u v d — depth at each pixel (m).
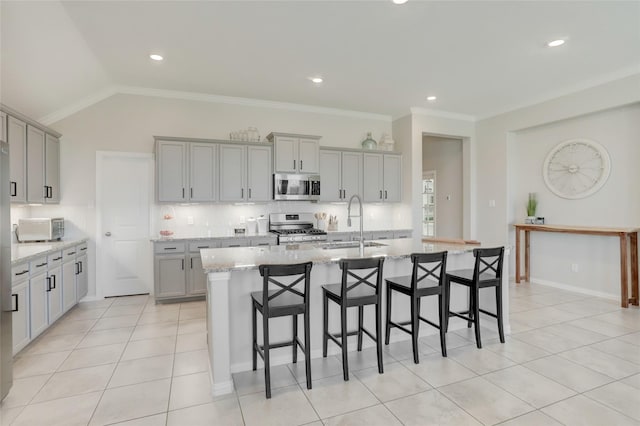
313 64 3.97
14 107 3.81
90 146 4.57
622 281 4.15
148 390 2.36
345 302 2.45
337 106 5.63
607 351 2.93
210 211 5.06
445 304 2.96
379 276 2.57
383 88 4.76
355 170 5.67
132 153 4.73
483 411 2.10
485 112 5.91
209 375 2.56
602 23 3.09
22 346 2.87
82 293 4.34
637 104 4.21
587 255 4.81
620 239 4.14
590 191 4.71
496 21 3.06
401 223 6.06
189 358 2.86
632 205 4.32
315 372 2.60
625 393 2.29
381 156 5.85
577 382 2.43
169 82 4.53
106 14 2.91
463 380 2.46
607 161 4.52
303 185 5.21
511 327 3.51
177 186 4.59
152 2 2.75
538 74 4.27
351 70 4.14
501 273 3.13
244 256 2.81
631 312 3.97
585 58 3.82
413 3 2.79
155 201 4.54
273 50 3.61
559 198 5.11
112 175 4.73
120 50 3.58
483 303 3.57
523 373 2.56
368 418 2.04
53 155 4.25
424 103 5.46
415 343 2.72
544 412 2.08
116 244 4.77
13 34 2.88
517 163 5.69
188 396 2.29
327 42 3.44
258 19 3.02
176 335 3.36
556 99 4.91
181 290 4.46
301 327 2.85
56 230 4.15
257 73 4.22
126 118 4.70
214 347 2.31
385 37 3.34
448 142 6.96
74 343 3.17
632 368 2.63
